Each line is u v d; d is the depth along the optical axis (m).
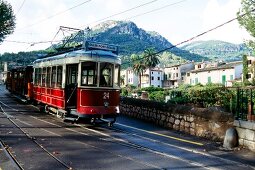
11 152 8.76
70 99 14.67
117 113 14.48
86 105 13.64
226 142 10.56
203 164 8.20
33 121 15.47
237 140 10.56
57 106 15.74
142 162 8.15
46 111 18.39
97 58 13.95
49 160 8.03
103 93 13.99
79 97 13.66
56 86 15.98
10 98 32.75
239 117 11.03
